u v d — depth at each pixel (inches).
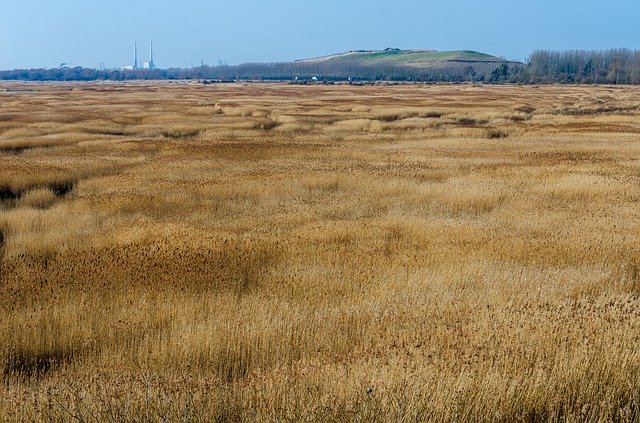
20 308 498.9
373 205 983.0
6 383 369.1
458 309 458.0
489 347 357.7
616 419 288.0
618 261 620.4
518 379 305.1
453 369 324.5
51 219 851.4
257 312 470.6
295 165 1366.9
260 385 324.5
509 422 292.7
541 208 948.6
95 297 519.2
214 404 297.6
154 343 421.4
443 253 659.4
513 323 393.4
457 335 387.2
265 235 742.5
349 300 517.7
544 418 300.2
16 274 591.5
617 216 871.1
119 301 510.6
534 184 1122.7
